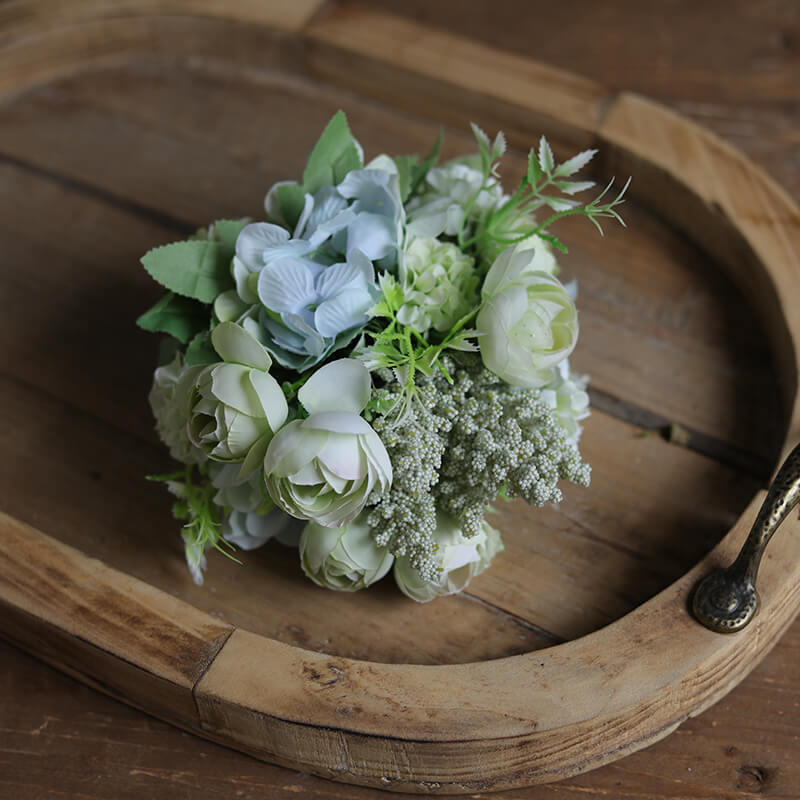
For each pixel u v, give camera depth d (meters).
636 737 0.73
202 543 0.74
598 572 0.78
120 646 0.72
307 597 0.77
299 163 0.95
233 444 0.69
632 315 0.87
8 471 0.82
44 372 0.86
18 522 0.76
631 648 0.71
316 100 0.98
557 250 0.90
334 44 0.96
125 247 0.91
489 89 0.93
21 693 0.76
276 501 0.69
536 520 0.79
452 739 0.69
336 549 0.71
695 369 0.85
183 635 0.72
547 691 0.70
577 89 0.93
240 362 0.70
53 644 0.74
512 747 0.70
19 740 0.75
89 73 1.00
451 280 0.72
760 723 0.74
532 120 0.93
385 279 0.71
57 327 0.87
